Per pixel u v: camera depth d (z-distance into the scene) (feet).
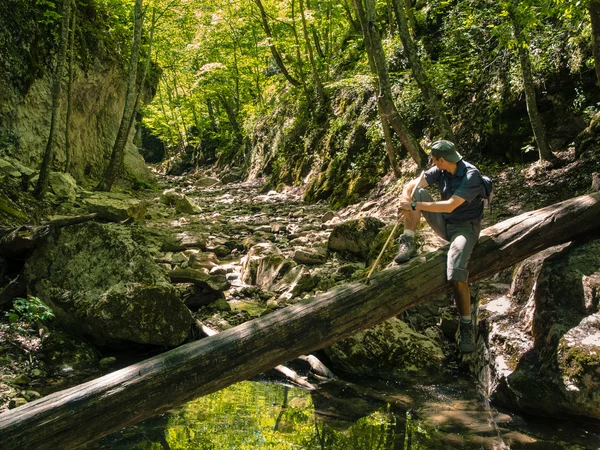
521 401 14.05
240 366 12.59
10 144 38.58
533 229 15.81
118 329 18.10
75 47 46.55
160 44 67.46
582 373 13.17
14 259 21.62
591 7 21.15
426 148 40.68
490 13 34.88
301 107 67.87
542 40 34.83
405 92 42.19
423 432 13.26
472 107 39.58
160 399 11.69
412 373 17.04
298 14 63.26
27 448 10.42
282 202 54.24
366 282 14.28
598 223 16.37
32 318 18.53
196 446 12.52
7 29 38.99
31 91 40.91
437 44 44.73
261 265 26.35
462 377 17.07
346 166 49.75
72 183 39.91
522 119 35.50
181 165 121.60
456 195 14.32
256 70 88.74
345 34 65.57
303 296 23.47
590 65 30.71
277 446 12.50
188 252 30.60
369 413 14.47
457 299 14.76
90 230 20.48
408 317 20.25
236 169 91.86
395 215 35.58
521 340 15.21
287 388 16.37
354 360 17.34
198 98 105.19
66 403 10.91
